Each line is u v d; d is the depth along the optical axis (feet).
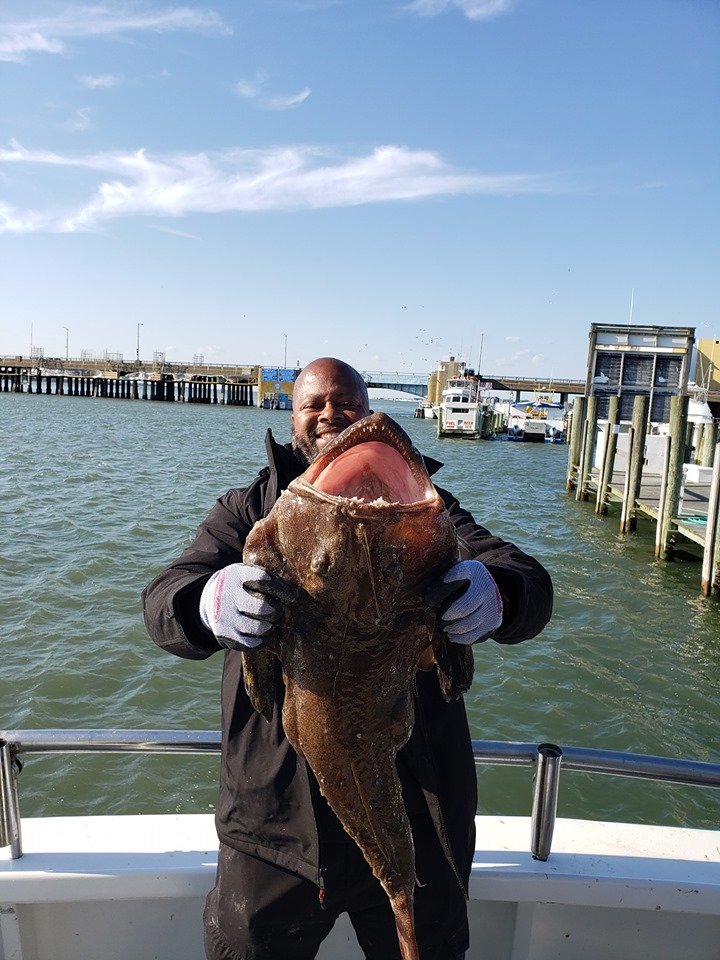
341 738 5.59
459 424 180.96
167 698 25.03
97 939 7.70
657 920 7.92
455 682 5.74
